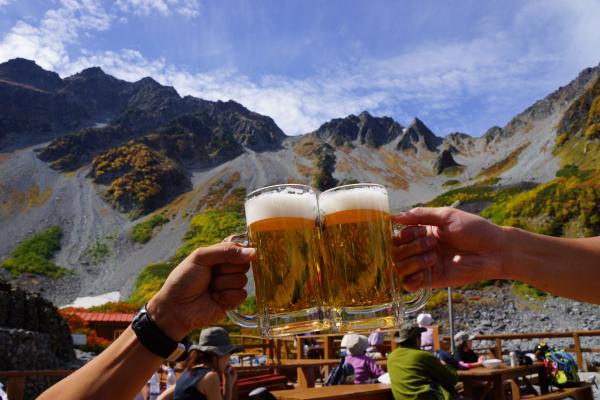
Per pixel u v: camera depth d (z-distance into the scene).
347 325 1.27
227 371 3.76
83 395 1.05
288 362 6.90
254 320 1.28
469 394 5.02
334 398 3.58
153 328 1.10
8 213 105.12
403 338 4.11
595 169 62.78
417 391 3.86
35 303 18.30
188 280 1.14
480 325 35.84
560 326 34.03
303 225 1.28
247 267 1.27
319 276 1.30
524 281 1.44
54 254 90.19
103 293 74.88
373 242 1.29
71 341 19.89
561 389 5.88
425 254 1.43
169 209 107.06
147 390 6.07
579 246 1.42
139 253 89.50
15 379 4.66
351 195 1.32
